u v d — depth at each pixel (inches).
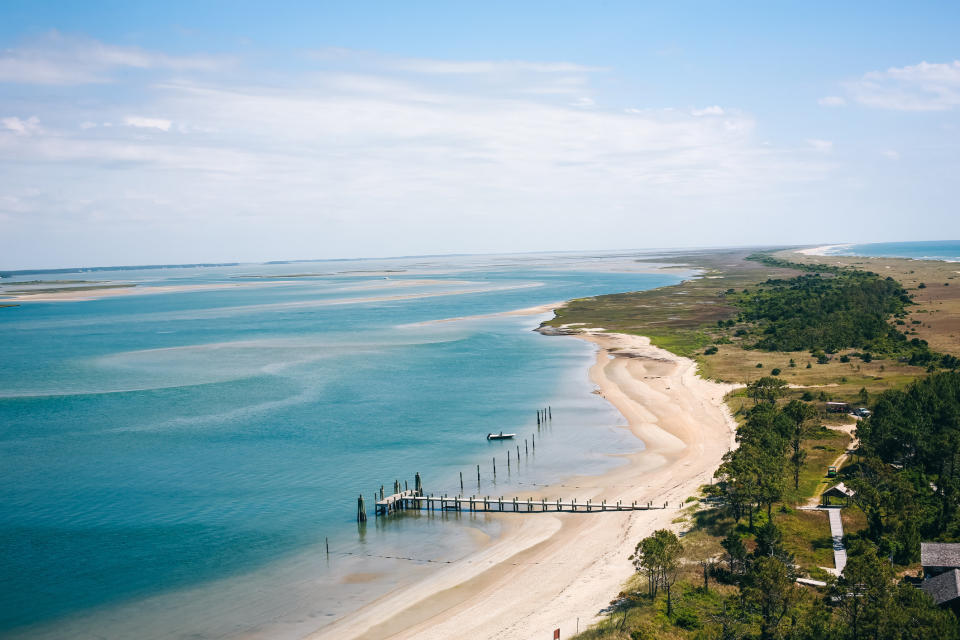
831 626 2197.3
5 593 2753.4
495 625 2442.2
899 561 2694.4
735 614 2377.0
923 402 4055.1
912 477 3378.4
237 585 2805.1
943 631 2003.0
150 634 2460.6
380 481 3932.1
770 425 3890.3
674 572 2667.3
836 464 3799.2
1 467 4185.5
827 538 2925.7
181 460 4296.3
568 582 2728.8
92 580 2854.3
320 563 2987.2
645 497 3545.8
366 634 2425.0
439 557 3024.1
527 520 3380.9
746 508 3179.1
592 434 4662.9
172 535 3270.2
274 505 3612.2
